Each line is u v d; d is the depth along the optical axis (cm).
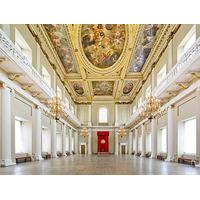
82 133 3716
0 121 1124
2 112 1129
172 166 1134
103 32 1939
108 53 2250
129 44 1978
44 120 1928
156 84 1989
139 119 2875
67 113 2588
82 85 3186
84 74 2594
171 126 1638
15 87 1281
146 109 1678
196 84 1195
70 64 2458
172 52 1570
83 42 2056
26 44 1434
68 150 3191
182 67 1184
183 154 1484
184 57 1220
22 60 1227
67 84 2908
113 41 2066
